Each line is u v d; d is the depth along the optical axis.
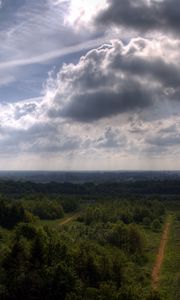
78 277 72.69
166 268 100.06
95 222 145.88
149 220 168.00
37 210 174.50
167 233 150.38
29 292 67.38
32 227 92.88
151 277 91.62
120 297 62.31
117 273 76.62
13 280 68.38
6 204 130.75
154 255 113.94
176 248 122.75
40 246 73.69
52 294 67.56
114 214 161.25
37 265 71.19
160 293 64.94
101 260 77.00
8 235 97.69
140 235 112.62
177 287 84.50
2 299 66.81
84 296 64.94
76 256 77.12
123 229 112.44
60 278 68.38
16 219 127.06
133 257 104.00
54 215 176.88
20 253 72.38
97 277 74.75
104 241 108.81
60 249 76.50
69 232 121.94
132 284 71.25
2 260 72.19
